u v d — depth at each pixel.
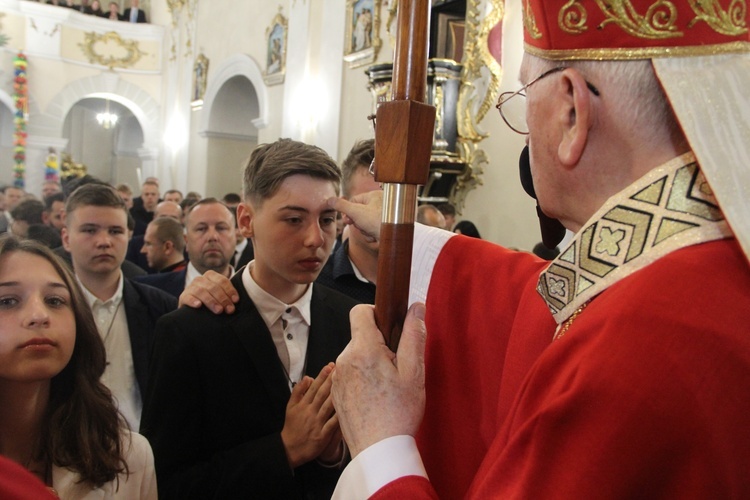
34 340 1.10
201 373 1.31
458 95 4.83
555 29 0.72
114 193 2.20
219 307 1.36
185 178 11.72
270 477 1.19
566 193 0.76
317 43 7.74
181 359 1.30
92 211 2.12
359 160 2.02
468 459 0.96
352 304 1.57
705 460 0.55
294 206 1.31
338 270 2.04
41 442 1.18
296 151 1.35
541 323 0.86
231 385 1.31
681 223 0.65
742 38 0.68
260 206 1.34
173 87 12.36
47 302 1.16
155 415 1.29
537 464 0.59
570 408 0.59
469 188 4.90
